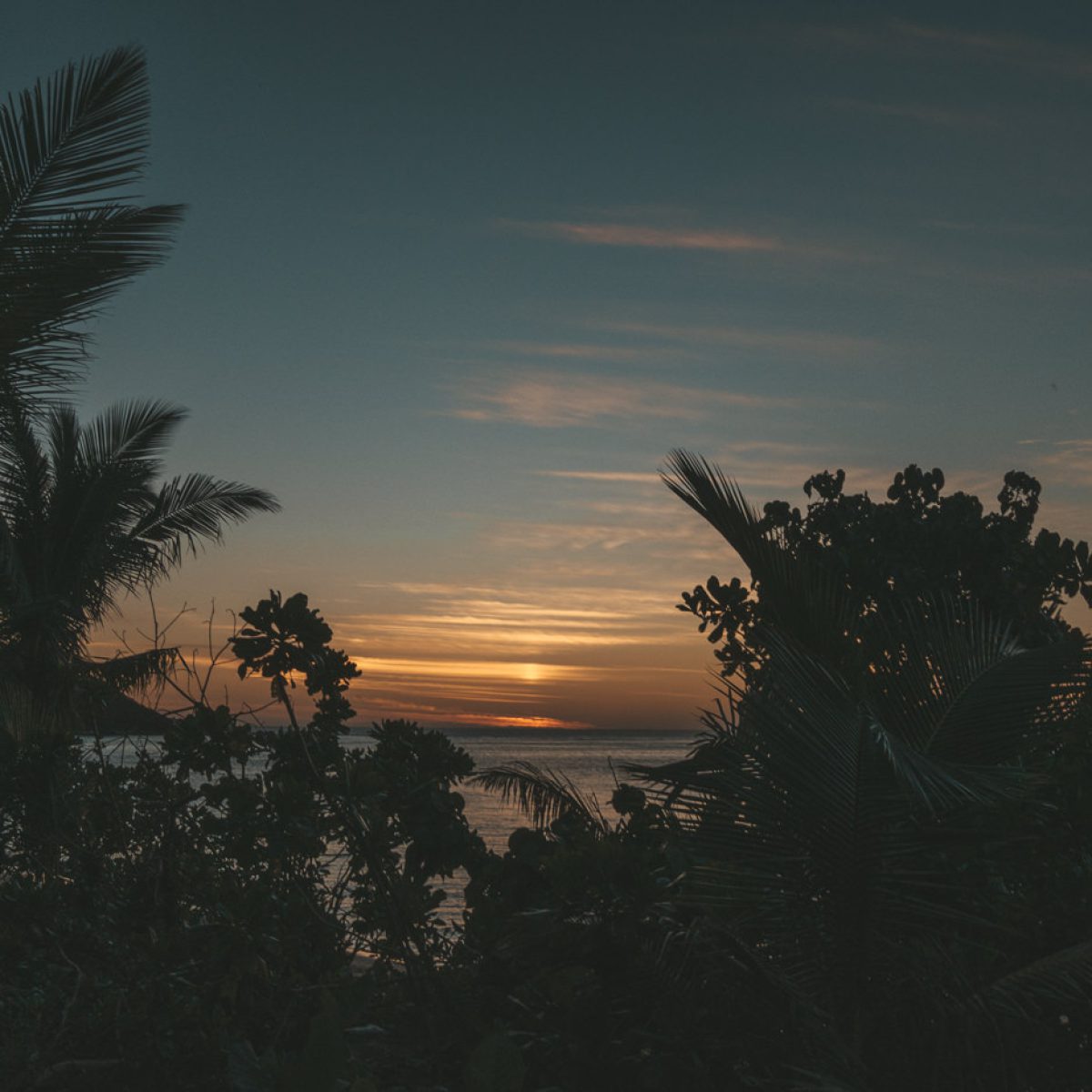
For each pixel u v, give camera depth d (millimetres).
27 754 6496
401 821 5582
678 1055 3537
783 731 3469
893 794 3359
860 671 4082
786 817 3461
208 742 5324
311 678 5520
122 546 14852
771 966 3559
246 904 4148
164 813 5301
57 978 5008
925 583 8227
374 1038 4070
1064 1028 3545
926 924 3564
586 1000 3760
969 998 3342
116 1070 3879
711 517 4316
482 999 4047
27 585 13234
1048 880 4344
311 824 4969
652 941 3818
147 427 14750
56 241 7062
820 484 9469
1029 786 3666
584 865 3812
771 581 4270
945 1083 3373
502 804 5746
